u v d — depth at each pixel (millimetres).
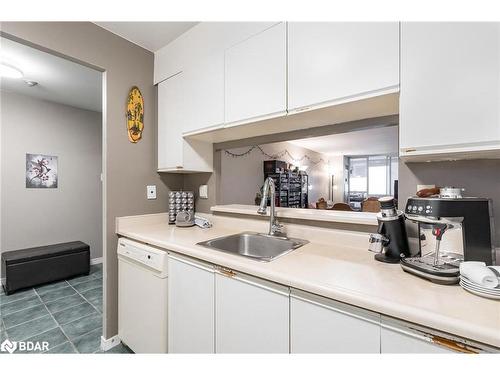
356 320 740
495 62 740
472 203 829
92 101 3227
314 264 990
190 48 1689
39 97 3090
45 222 3150
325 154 7293
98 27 1657
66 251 2945
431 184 1069
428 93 847
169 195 2002
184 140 1778
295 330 859
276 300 906
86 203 3537
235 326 1027
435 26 836
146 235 1530
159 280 1346
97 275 3154
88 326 1955
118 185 1765
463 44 788
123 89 1800
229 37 1447
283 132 1620
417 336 646
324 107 1105
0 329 1917
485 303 658
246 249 1608
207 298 1135
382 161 7574
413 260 917
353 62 1010
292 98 1188
